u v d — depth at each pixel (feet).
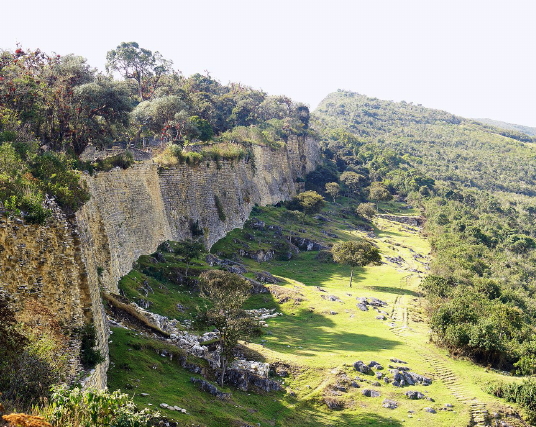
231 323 166.09
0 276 84.12
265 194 510.99
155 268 247.09
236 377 161.07
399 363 197.47
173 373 142.10
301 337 221.46
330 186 622.54
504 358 222.48
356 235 488.85
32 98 210.18
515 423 165.48
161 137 391.45
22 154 128.67
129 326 161.38
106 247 194.18
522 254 512.63
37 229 93.40
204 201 350.02
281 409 154.71
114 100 258.57
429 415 163.22
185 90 511.81
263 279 295.48
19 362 78.54
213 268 274.36
